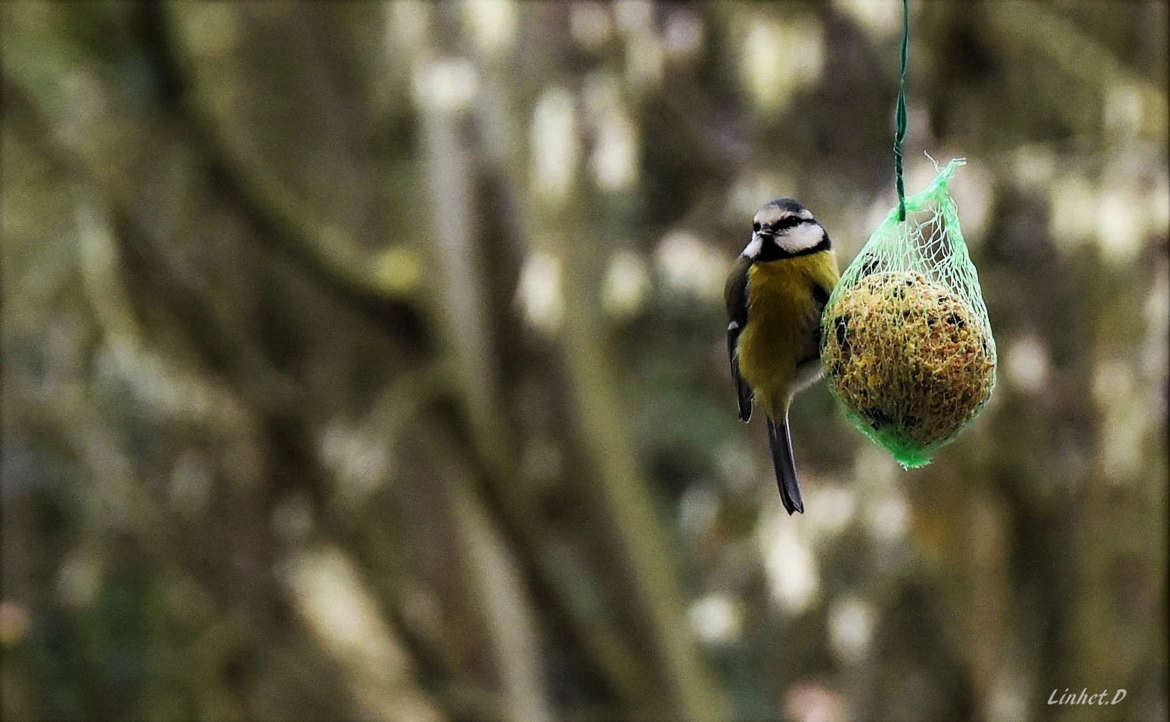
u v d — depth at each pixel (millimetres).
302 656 14719
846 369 6324
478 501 13383
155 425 15438
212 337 13602
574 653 13938
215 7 13586
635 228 13828
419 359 13305
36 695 15797
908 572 12273
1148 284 11570
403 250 13297
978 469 11719
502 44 10562
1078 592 12625
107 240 12930
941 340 6184
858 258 6621
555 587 13719
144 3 11625
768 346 7008
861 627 11742
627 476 13391
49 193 13570
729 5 11242
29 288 13492
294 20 14109
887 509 11211
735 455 12891
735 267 7238
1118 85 10922
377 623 14523
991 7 11172
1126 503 12094
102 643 16250
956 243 6969
